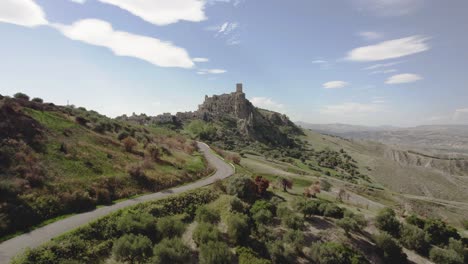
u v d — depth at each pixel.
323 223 39.97
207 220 35.09
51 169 38.50
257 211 38.94
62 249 24.03
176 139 103.75
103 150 52.44
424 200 103.19
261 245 31.77
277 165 112.25
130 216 30.83
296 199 44.19
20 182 32.47
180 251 26.22
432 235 42.94
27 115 50.72
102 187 39.50
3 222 26.55
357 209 51.72
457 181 167.62
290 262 30.69
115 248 24.98
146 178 46.97
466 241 42.72
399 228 42.06
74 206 33.84
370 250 36.44
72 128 56.56
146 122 195.88
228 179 53.81
